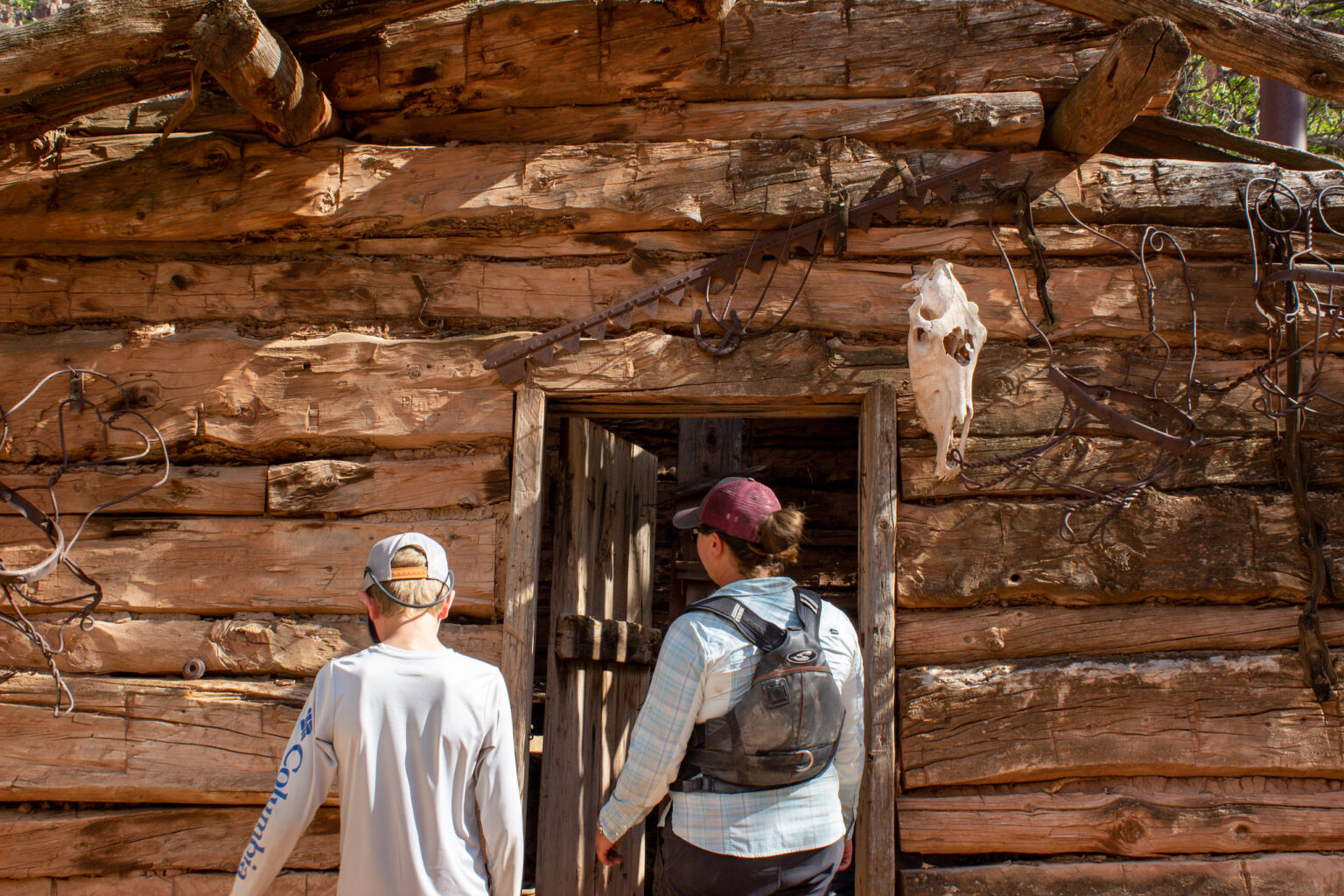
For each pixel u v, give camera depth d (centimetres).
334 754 183
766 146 294
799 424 533
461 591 280
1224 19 272
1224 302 291
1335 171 300
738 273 289
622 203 292
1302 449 282
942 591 276
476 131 304
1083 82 273
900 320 289
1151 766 270
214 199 296
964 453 280
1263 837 266
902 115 294
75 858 273
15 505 250
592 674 351
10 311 300
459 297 295
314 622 282
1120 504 262
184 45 254
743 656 208
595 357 288
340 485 288
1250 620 277
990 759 269
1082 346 291
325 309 296
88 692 279
